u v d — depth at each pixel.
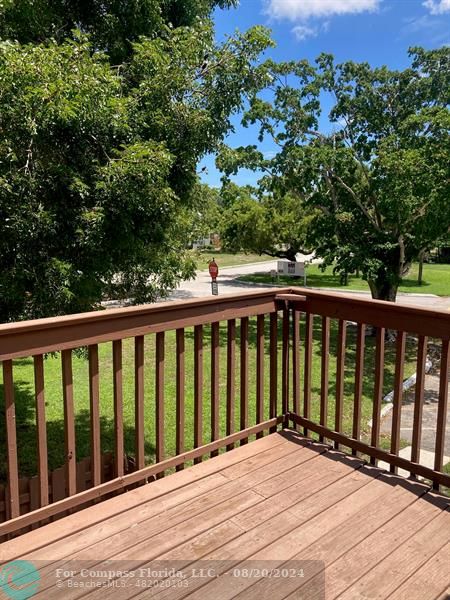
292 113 9.12
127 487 2.22
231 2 4.41
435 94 8.35
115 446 2.12
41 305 2.77
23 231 2.55
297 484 2.19
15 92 2.40
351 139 9.09
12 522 1.76
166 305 2.14
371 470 2.32
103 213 2.82
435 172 6.96
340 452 2.52
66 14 3.35
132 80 3.46
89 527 1.86
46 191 2.71
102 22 3.39
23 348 1.71
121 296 3.95
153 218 3.21
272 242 19.45
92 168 2.86
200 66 3.48
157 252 3.69
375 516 1.93
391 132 8.64
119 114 2.86
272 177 9.41
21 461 4.09
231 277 21.30
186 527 1.86
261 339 2.65
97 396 1.99
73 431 1.93
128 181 2.83
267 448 2.56
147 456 4.22
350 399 5.80
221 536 1.80
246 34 3.47
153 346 8.32
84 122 2.67
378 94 8.67
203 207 5.25
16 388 5.99
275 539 1.78
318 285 18.53
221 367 6.83
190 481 2.21
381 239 8.63
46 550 1.72
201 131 3.48
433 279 19.86
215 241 33.56
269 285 18.19
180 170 3.55
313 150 8.64
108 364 7.09
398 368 2.24
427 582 1.56
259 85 3.73
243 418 2.62
